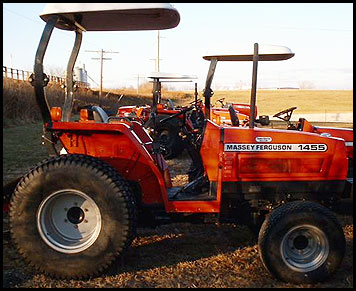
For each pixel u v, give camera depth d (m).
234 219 3.73
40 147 11.03
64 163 3.17
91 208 3.27
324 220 3.20
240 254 3.81
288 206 3.26
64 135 3.56
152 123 4.37
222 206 3.61
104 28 3.87
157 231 4.41
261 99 42.34
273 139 3.54
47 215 3.26
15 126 17.28
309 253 3.28
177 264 3.57
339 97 45.44
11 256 3.66
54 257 3.19
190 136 4.38
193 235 4.30
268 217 3.28
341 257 3.24
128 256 3.74
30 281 3.22
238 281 3.27
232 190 3.52
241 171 3.50
